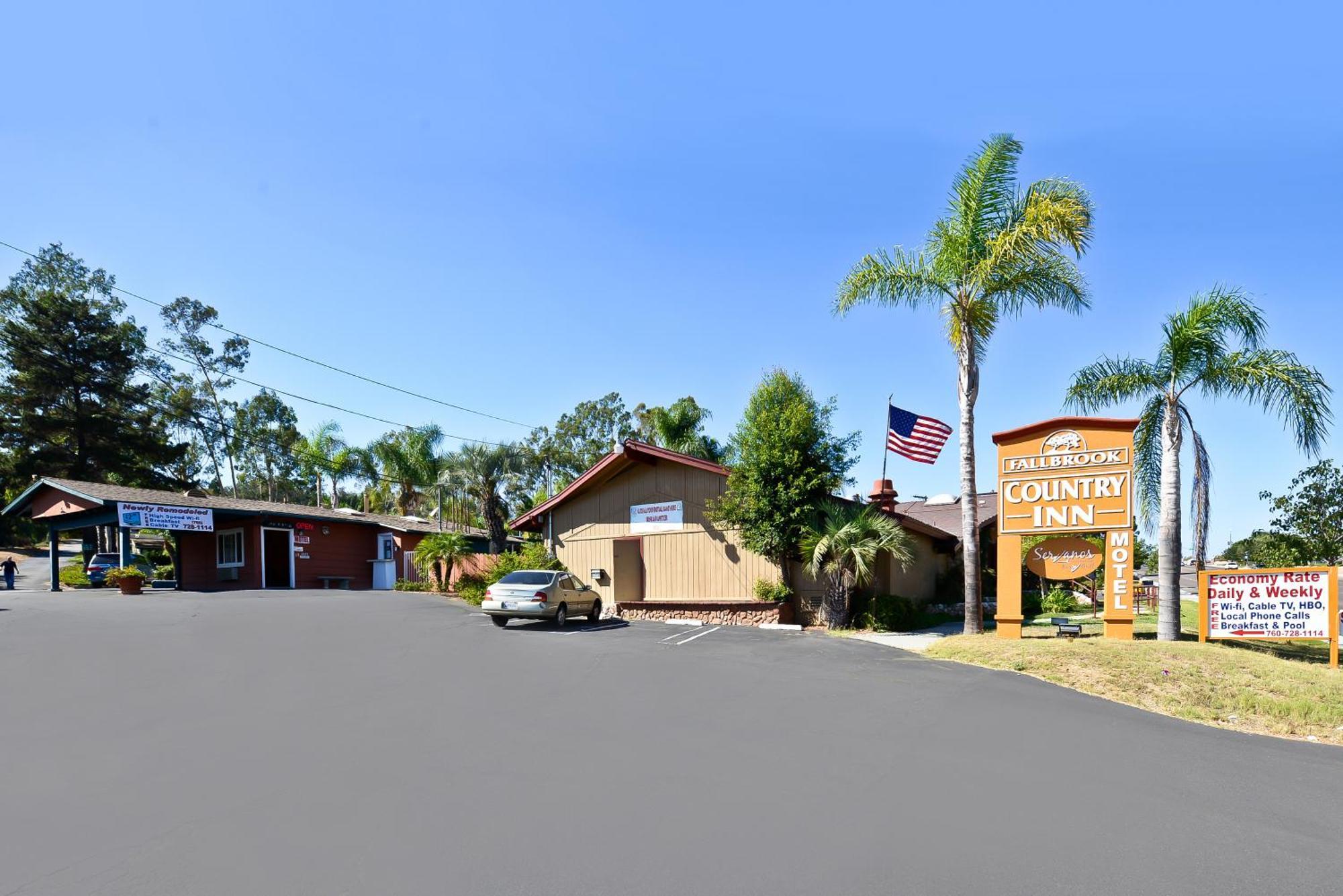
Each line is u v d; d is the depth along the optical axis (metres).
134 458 52.41
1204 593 14.83
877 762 7.81
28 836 5.85
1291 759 8.45
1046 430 16.20
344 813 6.33
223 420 63.09
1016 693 11.04
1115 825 6.27
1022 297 17.33
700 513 22.42
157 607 20.45
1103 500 15.69
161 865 5.37
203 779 7.14
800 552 20.09
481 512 33.34
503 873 5.27
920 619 20.61
